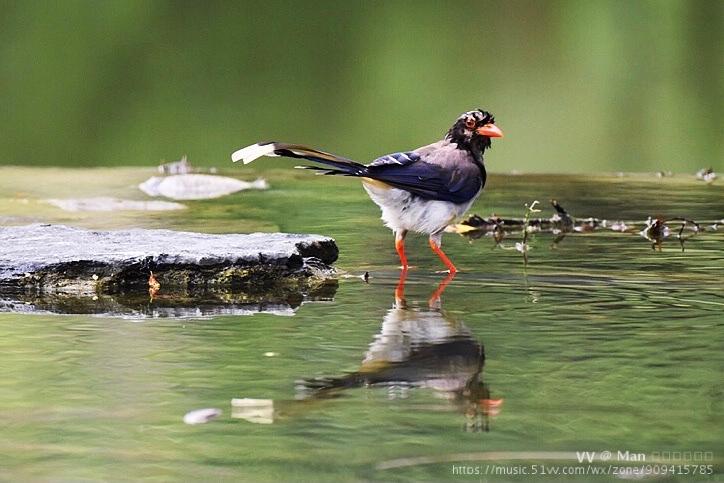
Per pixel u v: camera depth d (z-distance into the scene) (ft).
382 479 16.87
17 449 18.08
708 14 92.63
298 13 96.63
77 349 24.43
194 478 16.85
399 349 24.34
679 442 18.35
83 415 19.76
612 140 91.15
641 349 24.22
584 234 41.45
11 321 27.48
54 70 92.58
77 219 41.96
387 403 20.51
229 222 42.11
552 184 54.85
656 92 92.38
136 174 57.26
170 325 26.99
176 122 93.09
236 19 96.43
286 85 95.81
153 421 19.43
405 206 37.29
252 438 18.58
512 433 18.83
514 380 21.94
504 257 36.60
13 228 37.06
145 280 32.22
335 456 17.79
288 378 22.08
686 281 32.09
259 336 25.75
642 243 39.06
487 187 53.21
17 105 91.81
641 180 56.70
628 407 20.12
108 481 16.70
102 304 29.86
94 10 93.91
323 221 43.52
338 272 34.45
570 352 24.00
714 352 23.95
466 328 26.40
